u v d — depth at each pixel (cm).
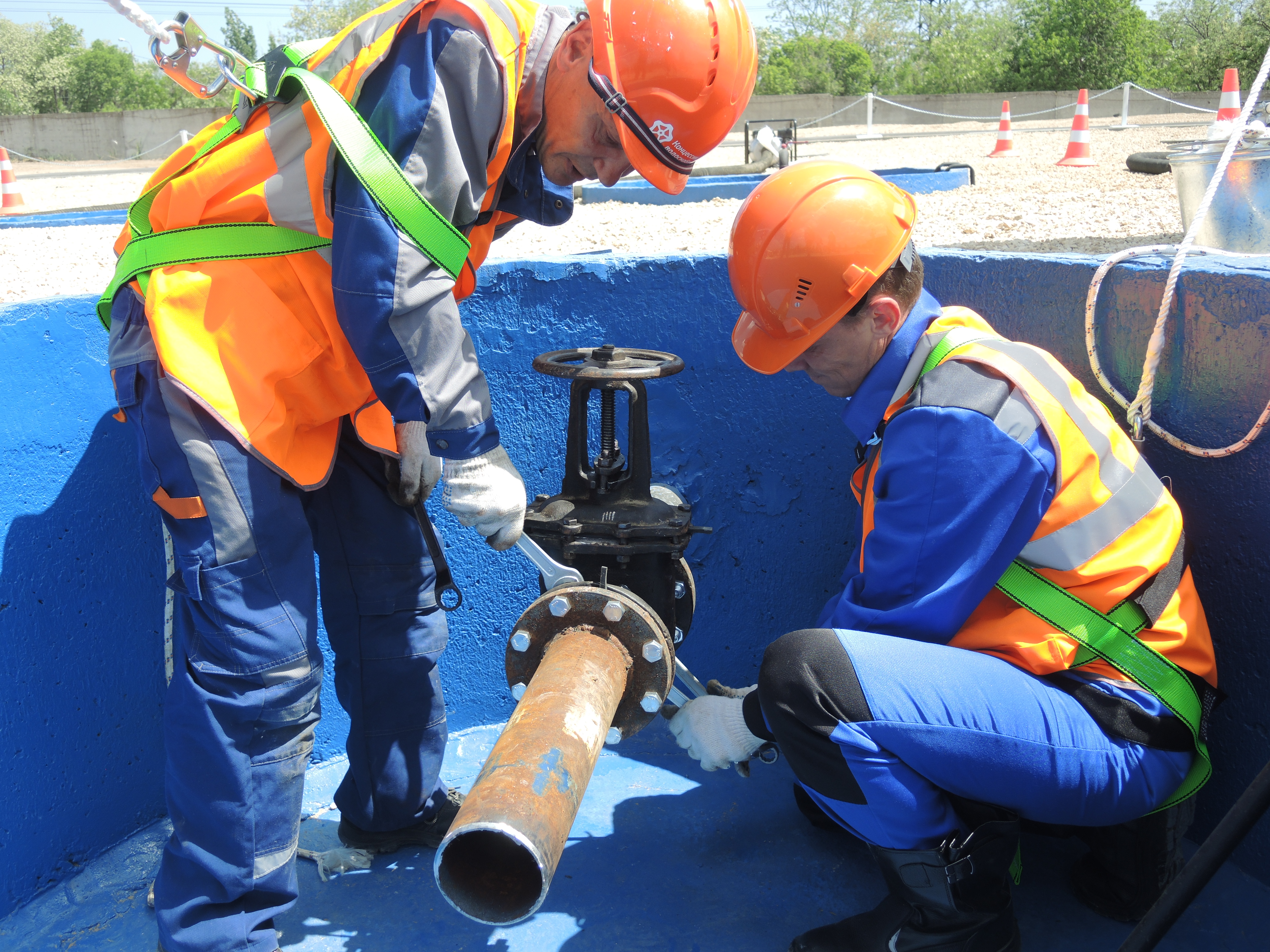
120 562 200
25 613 184
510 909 122
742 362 234
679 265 230
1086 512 147
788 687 149
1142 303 179
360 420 167
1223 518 172
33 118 3369
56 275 457
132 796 211
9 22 5938
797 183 155
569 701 137
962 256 215
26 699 186
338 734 242
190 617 154
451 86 142
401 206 138
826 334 159
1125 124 1722
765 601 249
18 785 187
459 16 142
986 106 3014
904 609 151
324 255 151
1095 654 151
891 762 147
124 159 3397
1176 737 152
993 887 156
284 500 154
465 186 145
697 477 243
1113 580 150
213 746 151
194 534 147
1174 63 4144
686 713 183
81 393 188
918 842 152
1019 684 148
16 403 179
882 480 154
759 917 187
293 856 165
